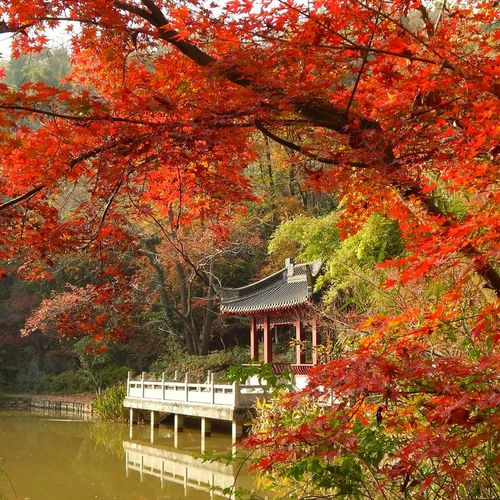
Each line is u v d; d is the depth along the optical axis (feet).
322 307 45.62
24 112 13.71
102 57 15.47
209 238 69.41
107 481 42.55
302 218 59.82
